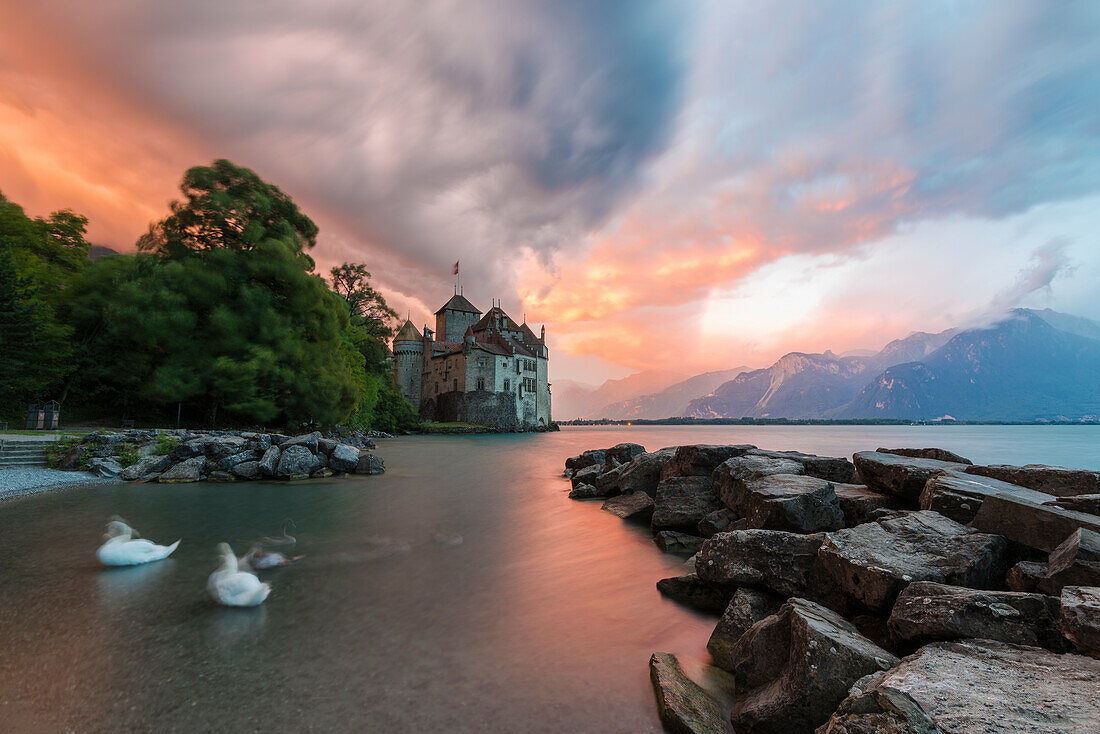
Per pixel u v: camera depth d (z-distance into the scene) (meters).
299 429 40.44
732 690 5.35
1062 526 6.21
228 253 34.62
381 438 77.00
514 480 25.22
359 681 5.18
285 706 4.66
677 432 179.75
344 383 41.47
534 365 126.31
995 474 9.81
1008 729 3.09
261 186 39.47
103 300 34.59
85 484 18.92
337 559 10.11
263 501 16.86
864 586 6.04
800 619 4.90
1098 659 3.98
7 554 9.95
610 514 16.03
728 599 7.57
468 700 4.85
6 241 33.72
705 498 13.20
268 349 34.97
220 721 4.40
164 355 34.31
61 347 31.06
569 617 7.25
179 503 16.03
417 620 6.96
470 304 137.12
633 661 5.87
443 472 28.48
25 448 20.81
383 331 81.06
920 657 4.26
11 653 5.70
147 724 4.33
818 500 9.38
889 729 3.21
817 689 4.27
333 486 21.09
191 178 36.81
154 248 35.91
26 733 4.16
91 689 4.91
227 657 5.68
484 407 112.44
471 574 9.25
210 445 22.78
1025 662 4.01
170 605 7.34
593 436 113.12
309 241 44.12
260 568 9.40
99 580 8.45
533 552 11.05
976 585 6.02
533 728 4.41
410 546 11.23
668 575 9.48
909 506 10.04
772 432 182.25
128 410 34.41
